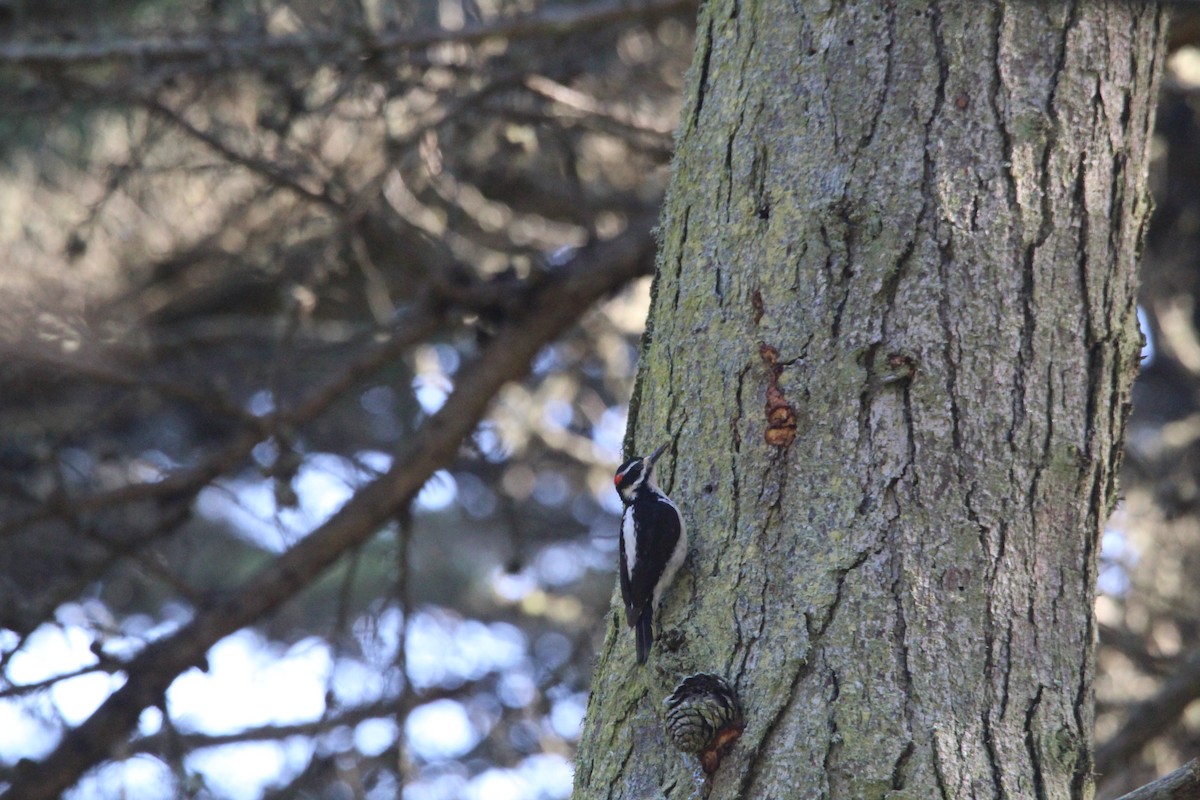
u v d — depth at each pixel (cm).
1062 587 642
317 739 1306
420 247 1502
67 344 1415
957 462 642
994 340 657
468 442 1412
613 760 651
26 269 1595
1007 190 674
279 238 1489
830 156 692
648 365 742
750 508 662
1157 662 1390
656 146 1469
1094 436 664
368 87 1389
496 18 1373
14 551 1541
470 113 1432
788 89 716
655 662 652
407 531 1397
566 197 1773
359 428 1922
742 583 648
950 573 627
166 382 1388
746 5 751
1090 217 685
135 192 1430
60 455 1467
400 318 1537
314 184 1437
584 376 1877
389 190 1475
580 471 1931
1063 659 631
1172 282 1912
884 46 699
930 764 591
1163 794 599
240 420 1396
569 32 1384
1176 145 1864
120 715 1252
